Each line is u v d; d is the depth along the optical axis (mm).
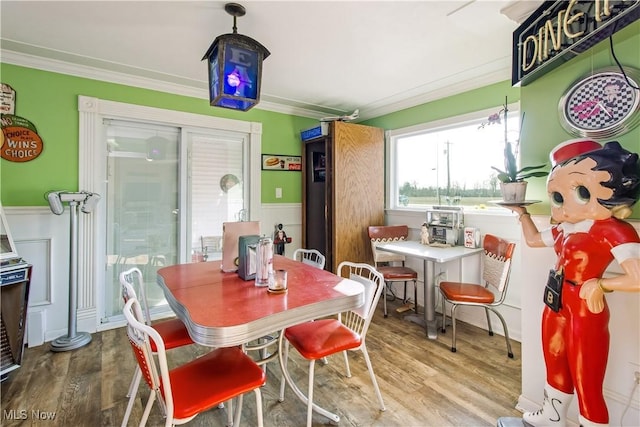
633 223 1262
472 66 2562
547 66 1462
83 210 2527
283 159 3826
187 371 1310
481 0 1688
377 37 2105
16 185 2391
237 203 3543
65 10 1810
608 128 1323
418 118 3424
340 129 3412
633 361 1296
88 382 1979
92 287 2699
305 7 1766
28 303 2268
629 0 1051
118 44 2225
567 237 1262
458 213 2939
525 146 1663
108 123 2830
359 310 1793
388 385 1961
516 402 1795
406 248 2838
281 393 1813
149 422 1629
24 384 1946
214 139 3381
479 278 2848
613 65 1309
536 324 1633
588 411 1187
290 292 1481
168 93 3041
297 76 2787
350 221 3492
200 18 1889
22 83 2400
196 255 3021
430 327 2703
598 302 1162
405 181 3717
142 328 1059
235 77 1608
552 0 1387
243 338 1117
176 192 3195
